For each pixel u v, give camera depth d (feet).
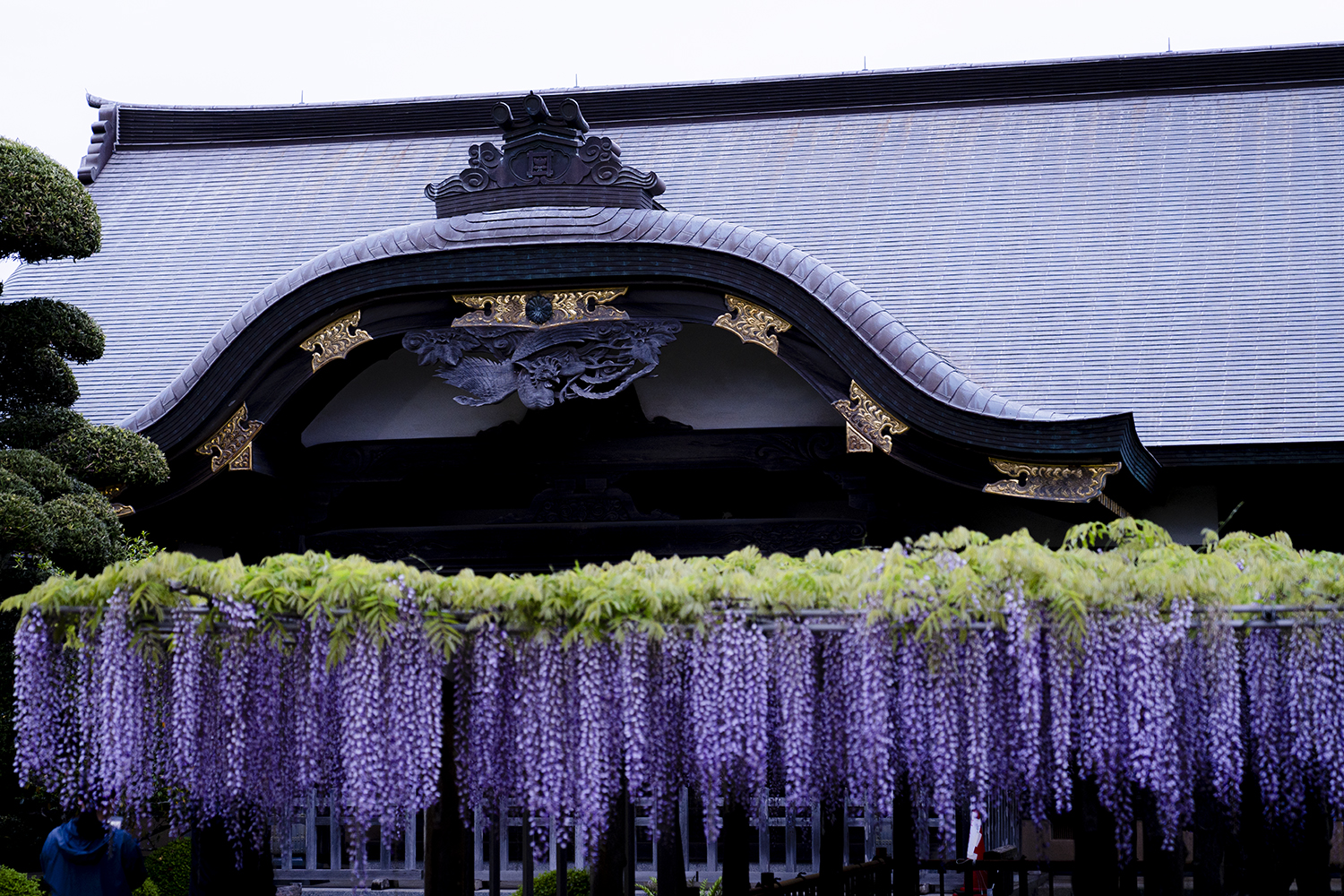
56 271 56.03
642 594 22.89
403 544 41.63
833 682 23.36
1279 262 46.93
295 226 57.62
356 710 22.99
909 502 39.42
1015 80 58.08
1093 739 21.75
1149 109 56.13
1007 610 21.88
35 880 33.09
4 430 34.60
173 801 26.86
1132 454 35.88
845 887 32.37
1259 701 22.21
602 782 22.97
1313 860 23.08
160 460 36.24
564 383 38.40
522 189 38.96
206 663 24.09
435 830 24.09
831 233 52.39
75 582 24.00
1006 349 45.32
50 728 24.02
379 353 41.55
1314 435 39.55
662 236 37.04
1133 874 24.31
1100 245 49.24
